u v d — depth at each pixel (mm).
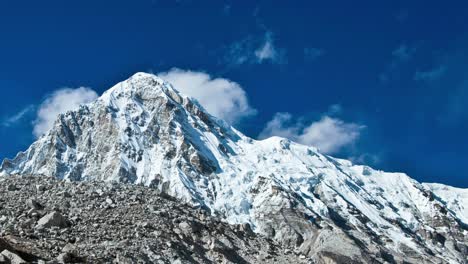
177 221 81125
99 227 69375
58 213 65438
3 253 45469
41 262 47000
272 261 87750
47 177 86062
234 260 80500
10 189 77250
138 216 76812
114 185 88562
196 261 72812
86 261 54688
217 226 89000
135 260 62469
